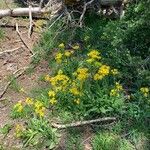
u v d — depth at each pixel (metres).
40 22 2.45
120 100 1.83
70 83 1.87
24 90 2.05
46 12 2.45
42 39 2.31
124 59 2.02
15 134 1.83
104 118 1.82
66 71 2.04
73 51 2.11
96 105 1.83
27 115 1.91
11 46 2.33
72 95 1.86
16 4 2.60
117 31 2.14
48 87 2.04
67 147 1.76
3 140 1.83
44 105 1.91
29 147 1.79
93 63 1.92
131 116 1.80
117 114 1.83
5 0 2.63
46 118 1.86
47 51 2.24
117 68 2.01
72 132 1.81
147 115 1.78
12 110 1.95
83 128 1.82
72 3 2.38
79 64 2.04
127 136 1.77
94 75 1.86
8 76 2.13
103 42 2.18
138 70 1.92
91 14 2.40
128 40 2.11
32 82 2.10
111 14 2.38
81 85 1.83
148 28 2.08
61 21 2.36
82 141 1.78
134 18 2.18
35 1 2.60
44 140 1.79
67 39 2.28
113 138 1.75
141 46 2.09
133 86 1.96
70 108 1.87
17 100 2.01
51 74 2.10
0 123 1.91
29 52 2.28
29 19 2.46
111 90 1.81
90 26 2.33
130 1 2.28
